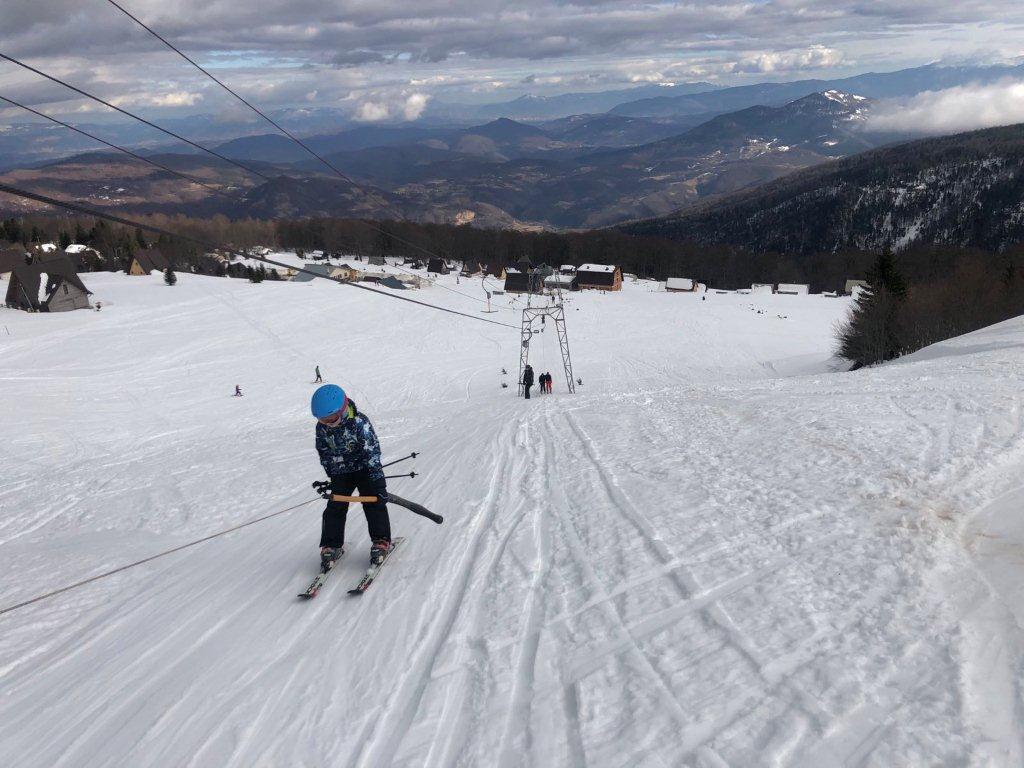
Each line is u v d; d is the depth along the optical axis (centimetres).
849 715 263
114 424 3519
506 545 534
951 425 687
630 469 720
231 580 560
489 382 4909
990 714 252
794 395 1096
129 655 437
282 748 304
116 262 11462
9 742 350
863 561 398
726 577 406
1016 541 394
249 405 4041
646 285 13350
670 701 290
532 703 308
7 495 1339
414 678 349
